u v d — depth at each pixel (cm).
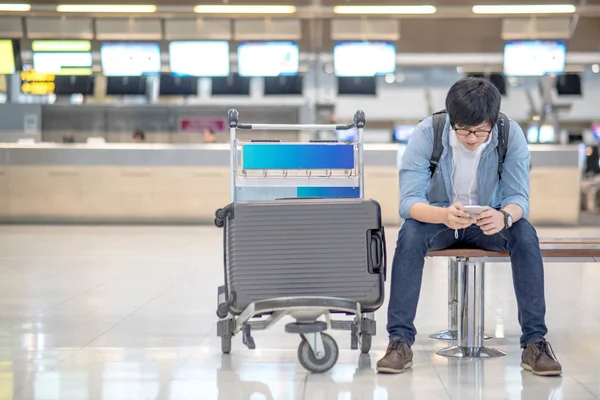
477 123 295
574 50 1340
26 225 1132
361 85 1377
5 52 1260
